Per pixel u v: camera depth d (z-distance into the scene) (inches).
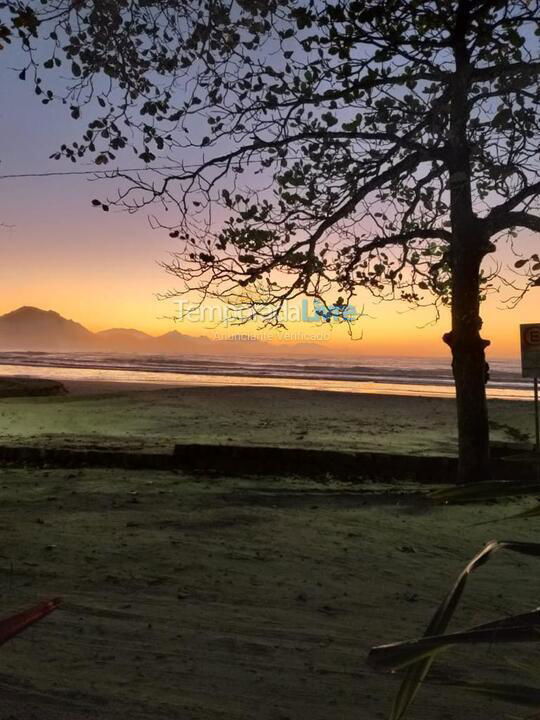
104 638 174.1
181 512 339.9
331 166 293.0
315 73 249.3
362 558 269.1
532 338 450.9
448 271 404.5
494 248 381.7
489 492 45.8
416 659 39.3
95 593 212.5
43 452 495.2
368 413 829.8
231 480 438.3
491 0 204.4
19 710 130.9
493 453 456.4
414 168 289.0
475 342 412.2
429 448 559.5
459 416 420.5
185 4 213.6
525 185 257.4
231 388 1094.4
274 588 224.8
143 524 311.0
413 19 221.1
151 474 452.8
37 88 212.7
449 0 209.6
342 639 178.7
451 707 139.2
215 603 207.0
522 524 341.7
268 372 2490.2
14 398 963.3
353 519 340.2
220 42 230.2
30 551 259.6
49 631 177.2
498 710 138.0
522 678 151.2
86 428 707.4
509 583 239.8
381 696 144.4
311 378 2133.4
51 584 219.9
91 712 131.7
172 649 168.2
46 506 346.3
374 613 202.2
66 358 4143.7
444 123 237.9
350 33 227.0
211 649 169.2
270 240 295.6
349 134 294.7
